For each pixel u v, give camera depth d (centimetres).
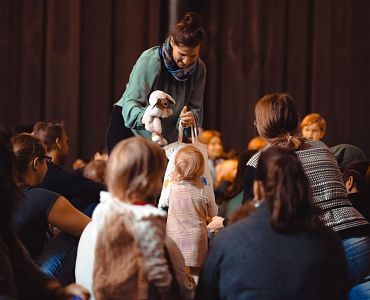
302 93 1230
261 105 504
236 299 380
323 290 380
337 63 1227
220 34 1230
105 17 1194
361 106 1233
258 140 899
